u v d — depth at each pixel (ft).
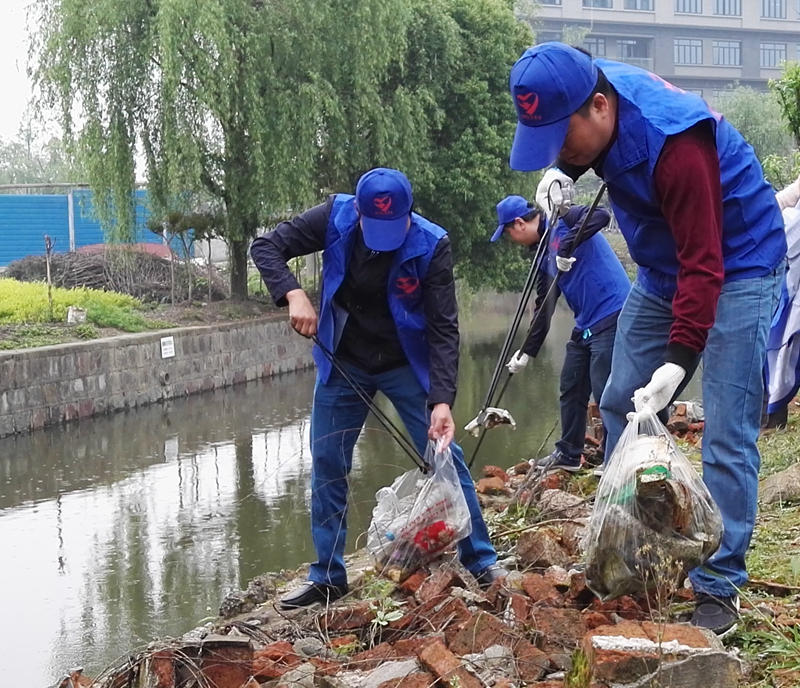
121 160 57.77
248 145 59.41
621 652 8.54
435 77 74.49
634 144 9.59
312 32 61.16
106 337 50.72
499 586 12.05
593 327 18.58
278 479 34.53
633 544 9.84
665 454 9.82
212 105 55.47
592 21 188.03
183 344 54.44
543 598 11.59
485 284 78.84
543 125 9.54
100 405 48.47
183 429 44.93
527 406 43.88
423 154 71.92
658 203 9.79
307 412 49.06
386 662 10.67
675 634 8.86
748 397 10.07
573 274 18.70
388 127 66.18
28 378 44.80
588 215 14.44
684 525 9.76
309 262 70.44
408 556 13.39
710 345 10.18
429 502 13.17
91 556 26.37
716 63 197.98
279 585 16.79
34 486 34.83
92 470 37.14
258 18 59.31
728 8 195.93
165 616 21.62
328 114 61.26
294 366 64.69
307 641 12.25
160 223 61.41
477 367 62.03
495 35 76.69
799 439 20.45
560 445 20.75
